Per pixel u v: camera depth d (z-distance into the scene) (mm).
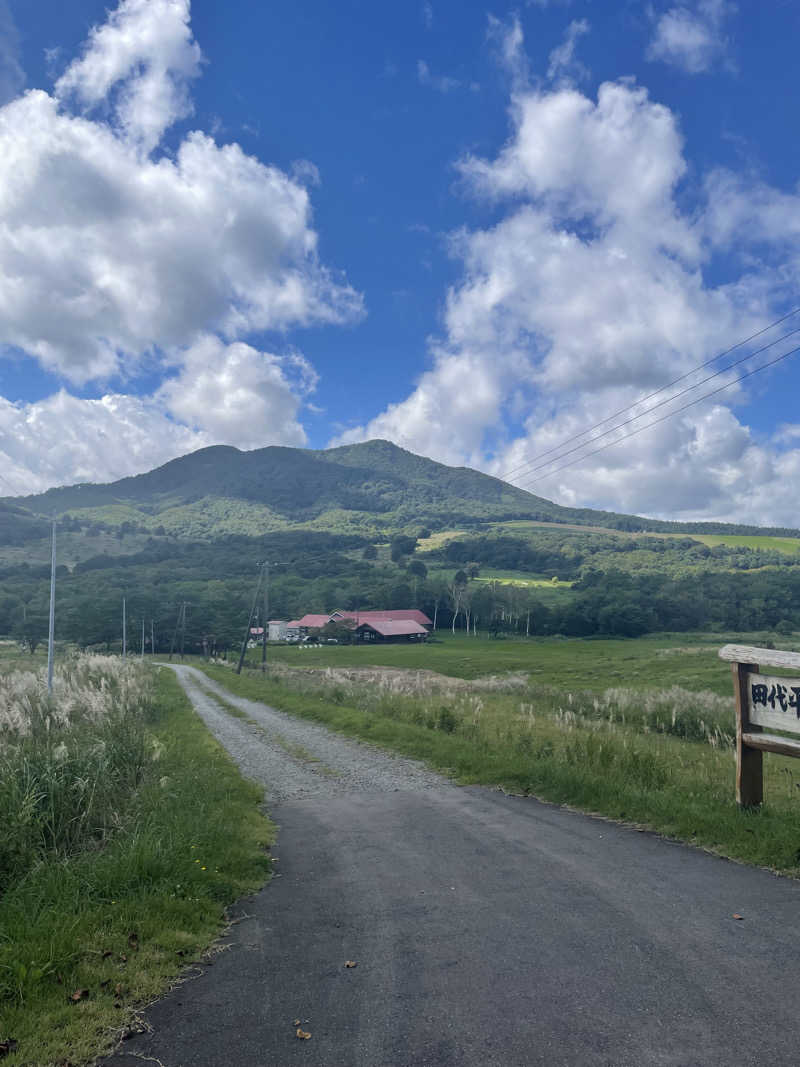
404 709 18500
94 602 102625
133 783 8352
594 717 17875
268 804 8922
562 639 108250
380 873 5625
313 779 10648
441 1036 3049
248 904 5074
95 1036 3184
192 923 4539
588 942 3980
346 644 109375
